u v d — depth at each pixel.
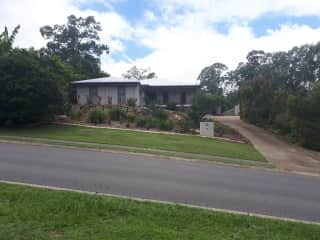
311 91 30.58
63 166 11.74
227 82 82.31
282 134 32.12
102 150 16.30
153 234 5.65
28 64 23.98
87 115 27.92
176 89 40.09
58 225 5.77
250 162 16.23
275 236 6.06
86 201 7.13
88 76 48.12
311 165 18.00
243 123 38.28
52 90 24.70
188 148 18.72
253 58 70.81
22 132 21.47
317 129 27.55
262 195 9.66
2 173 10.07
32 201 6.95
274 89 37.84
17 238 5.15
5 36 29.41
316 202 9.28
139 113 29.09
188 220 6.55
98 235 5.46
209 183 10.70
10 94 23.25
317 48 61.19
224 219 6.77
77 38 56.88
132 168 12.29
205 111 36.75
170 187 9.80
